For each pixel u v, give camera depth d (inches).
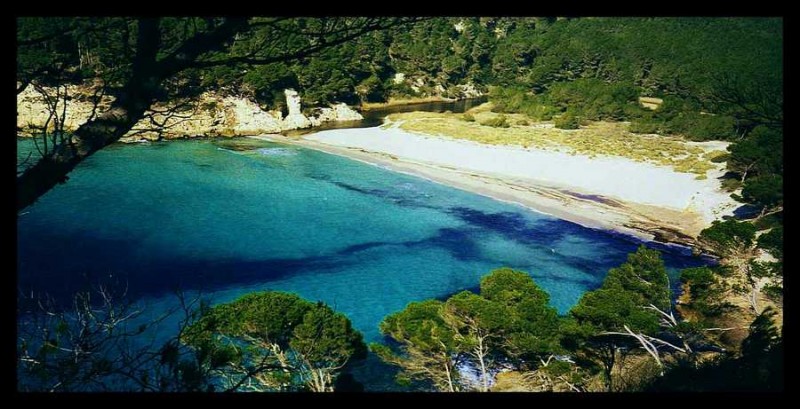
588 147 2891.2
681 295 1288.1
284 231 1770.4
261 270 1469.0
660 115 3378.4
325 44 219.0
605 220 1974.7
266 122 3289.9
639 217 2004.2
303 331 740.7
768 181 1802.4
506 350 858.8
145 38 184.1
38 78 197.6
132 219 1765.5
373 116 3934.5
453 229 1861.5
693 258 1646.2
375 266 1535.4
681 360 769.6
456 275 1494.8
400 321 855.7
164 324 1023.0
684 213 2048.5
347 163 2728.8
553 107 3900.1
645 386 510.6
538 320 848.9
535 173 2541.8
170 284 1330.0
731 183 2169.0
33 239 1526.8
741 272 1063.0
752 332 699.4
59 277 1294.3
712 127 3043.8
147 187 2135.8
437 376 839.7
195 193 2108.8
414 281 1444.4
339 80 3759.8
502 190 2314.2
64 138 182.1
